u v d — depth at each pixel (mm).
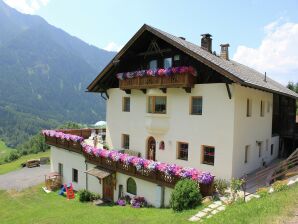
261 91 19422
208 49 20844
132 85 19422
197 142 17156
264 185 15492
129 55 20500
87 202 19328
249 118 17609
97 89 23109
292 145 24844
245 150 17531
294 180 13609
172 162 18406
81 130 28906
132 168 17188
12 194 24094
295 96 22656
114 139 22641
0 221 18047
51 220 15992
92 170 19562
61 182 24297
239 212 10141
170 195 15094
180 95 17969
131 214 14844
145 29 17828
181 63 17953
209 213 11711
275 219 8680
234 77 14266
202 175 13641
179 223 11180
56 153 25000
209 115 16578
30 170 33906
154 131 19141
